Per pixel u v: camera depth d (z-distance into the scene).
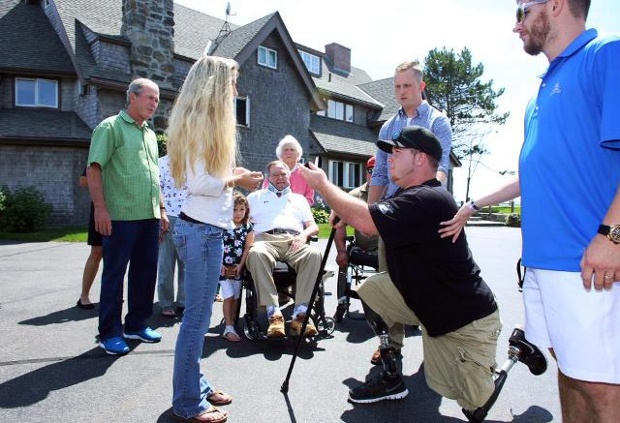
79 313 4.45
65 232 12.25
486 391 2.41
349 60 28.50
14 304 4.77
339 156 21.50
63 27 14.38
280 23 18.48
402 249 2.37
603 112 1.65
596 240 1.61
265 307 3.76
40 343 3.61
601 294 1.71
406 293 2.45
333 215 2.94
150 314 3.86
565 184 1.79
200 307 2.44
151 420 2.48
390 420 2.58
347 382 3.08
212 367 3.29
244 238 3.95
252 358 3.49
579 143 1.76
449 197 2.39
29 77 14.82
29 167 13.78
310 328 3.75
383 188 3.71
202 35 18.56
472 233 17.16
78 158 14.14
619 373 1.72
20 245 9.79
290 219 4.37
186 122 2.35
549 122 1.85
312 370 3.27
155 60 14.35
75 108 15.10
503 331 4.28
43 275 6.43
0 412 2.51
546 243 1.83
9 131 13.44
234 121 2.46
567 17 1.84
